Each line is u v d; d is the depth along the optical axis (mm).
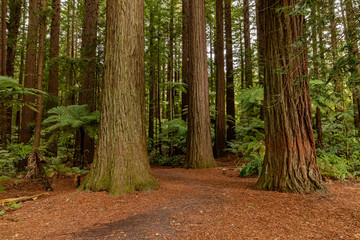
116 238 2578
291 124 4414
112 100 4898
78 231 2807
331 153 7098
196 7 9789
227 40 13812
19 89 5406
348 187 4633
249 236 2480
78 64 10047
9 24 11500
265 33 4816
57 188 5465
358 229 2549
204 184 5574
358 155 7070
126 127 4844
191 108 9484
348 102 7133
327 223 2768
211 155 9328
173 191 4691
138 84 5188
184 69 14477
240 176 6676
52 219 3242
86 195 4266
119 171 4582
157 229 2783
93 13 12289
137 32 5254
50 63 9500
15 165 8820
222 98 12117
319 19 2463
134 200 4055
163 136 13484
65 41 20531
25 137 8734
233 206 3502
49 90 9883
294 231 2574
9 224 3078
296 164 4336
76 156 8711
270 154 4656
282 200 3732
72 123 6586
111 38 5086
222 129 12031
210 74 21312
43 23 6121
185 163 9461
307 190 4145
